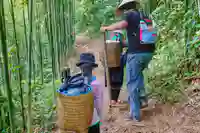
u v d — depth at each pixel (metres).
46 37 3.86
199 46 4.24
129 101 3.46
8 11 3.15
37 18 3.52
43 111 3.12
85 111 2.37
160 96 3.98
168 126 3.21
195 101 3.78
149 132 3.08
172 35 4.54
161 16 4.84
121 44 3.79
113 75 3.81
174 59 4.32
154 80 4.18
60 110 2.39
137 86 3.37
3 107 2.69
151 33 3.29
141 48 3.29
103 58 3.96
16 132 2.75
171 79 4.13
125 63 3.79
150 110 3.65
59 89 2.41
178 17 4.58
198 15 4.27
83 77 2.45
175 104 3.79
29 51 2.25
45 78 3.71
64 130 2.42
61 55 4.05
